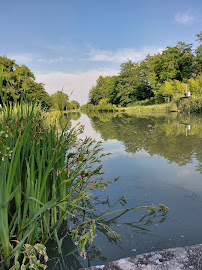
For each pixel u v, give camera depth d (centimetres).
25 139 163
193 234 186
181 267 136
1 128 156
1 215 137
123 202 253
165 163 398
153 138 654
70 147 238
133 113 2450
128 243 178
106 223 211
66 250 170
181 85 2528
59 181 199
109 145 590
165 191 278
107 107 4472
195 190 277
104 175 349
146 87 4597
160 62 3950
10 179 142
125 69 4872
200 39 3734
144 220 213
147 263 142
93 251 170
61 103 201
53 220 190
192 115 1467
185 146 519
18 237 152
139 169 373
